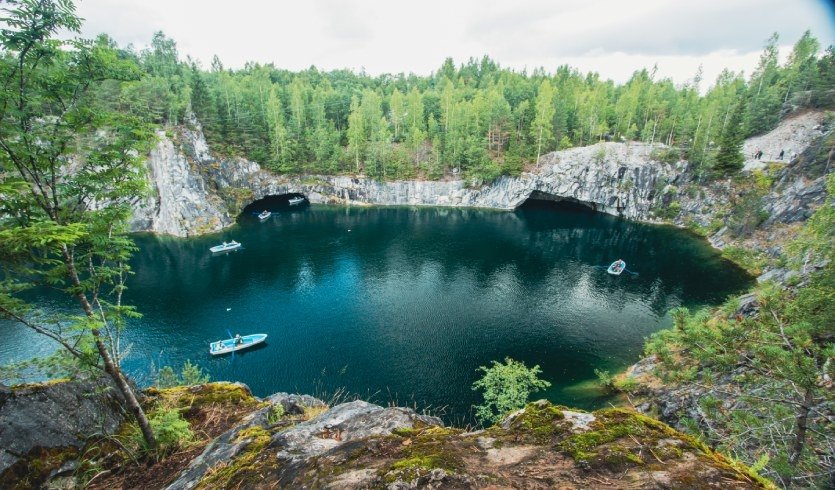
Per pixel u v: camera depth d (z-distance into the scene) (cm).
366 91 11325
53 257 930
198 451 888
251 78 11644
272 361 3400
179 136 7631
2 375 847
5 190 657
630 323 3903
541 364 3234
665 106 8894
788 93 8575
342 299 4600
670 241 6506
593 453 367
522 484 343
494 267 5528
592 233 7156
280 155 9262
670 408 2120
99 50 768
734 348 1191
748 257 5275
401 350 3522
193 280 5150
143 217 7444
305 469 437
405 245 6550
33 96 728
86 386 944
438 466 371
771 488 308
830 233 1403
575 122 9700
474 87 13312
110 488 777
